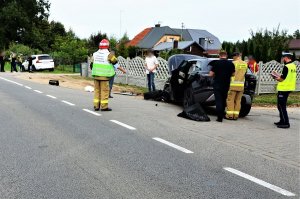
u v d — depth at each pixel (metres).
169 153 6.36
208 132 8.29
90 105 11.54
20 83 19.25
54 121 8.79
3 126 8.09
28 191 4.51
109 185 4.77
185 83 11.54
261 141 7.64
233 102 10.26
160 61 18.67
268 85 18.61
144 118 9.66
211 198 4.46
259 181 5.12
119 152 6.31
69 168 5.38
